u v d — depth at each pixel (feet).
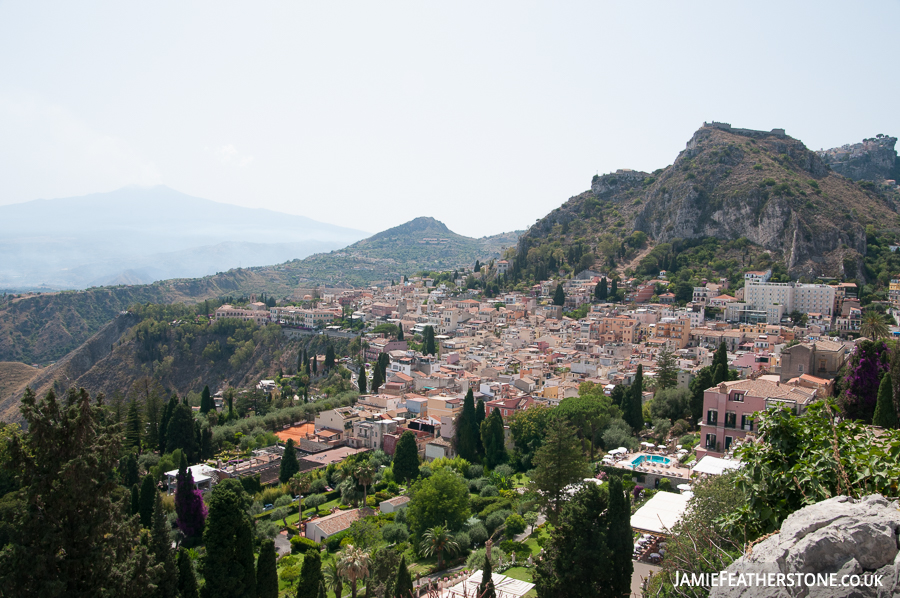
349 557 270.05
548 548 212.84
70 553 172.55
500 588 236.63
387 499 391.86
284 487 411.13
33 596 166.81
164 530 212.84
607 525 204.03
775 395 315.58
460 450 451.53
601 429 423.23
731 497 176.14
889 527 60.95
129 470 392.47
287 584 288.92
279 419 572.92
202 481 403.34
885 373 302.66
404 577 223.30
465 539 317.42
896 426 292.81
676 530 187.42
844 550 60.34
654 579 188.75
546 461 297.74
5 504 284.41
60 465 174.40
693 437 399.85
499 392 547.90
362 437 495.82
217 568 217.15
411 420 508.53
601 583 199.11
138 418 509.35
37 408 176.24
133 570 185.88
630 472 335.06
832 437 90.89
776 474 91.91
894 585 55.47
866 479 84.69
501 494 380.37
